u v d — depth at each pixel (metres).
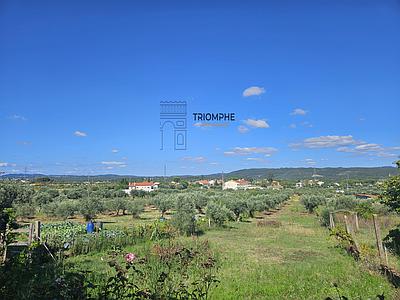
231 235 24.38
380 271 11.34
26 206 40.41
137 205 45.06
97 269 11.93
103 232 20.98
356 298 8.84
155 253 13.12
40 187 70.38
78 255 15.77
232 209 37.16
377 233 12.05
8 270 8.18
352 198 35.66
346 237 16.47
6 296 6.66
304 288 10.06
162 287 6.52
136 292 5.95
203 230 27.12
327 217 28.78
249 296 9.34
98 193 63.97
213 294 9.16
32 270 9.91
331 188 93.62
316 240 21.05
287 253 16.56
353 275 11.45
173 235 22.84
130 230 22.19
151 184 106.06
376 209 31.64
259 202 45.12
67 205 41.56
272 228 28.47
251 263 13.94
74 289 5.26
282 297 9.31
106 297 5.64
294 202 72.88
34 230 14.46
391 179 15.78
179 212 26.34
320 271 12.30
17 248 13.87
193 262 12.04
